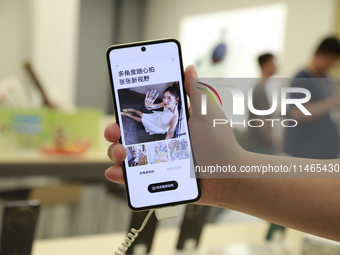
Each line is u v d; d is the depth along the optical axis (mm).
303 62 5430
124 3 8117
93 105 7988
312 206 685
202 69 7086
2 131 2932
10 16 6043
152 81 825
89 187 4910
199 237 1409
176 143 812
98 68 7965
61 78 5699
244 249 1450
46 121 3049
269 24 5969
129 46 822
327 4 5129
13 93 3213
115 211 4363
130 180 806
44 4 5555
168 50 833
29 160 2727
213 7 6863
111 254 1355
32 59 5637
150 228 1295
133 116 817
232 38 6547
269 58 3902
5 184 4617
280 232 1514
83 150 2982
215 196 740
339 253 1211
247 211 727
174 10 7660
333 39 3084
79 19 7684
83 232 3801
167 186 805
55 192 2895
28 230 1118
